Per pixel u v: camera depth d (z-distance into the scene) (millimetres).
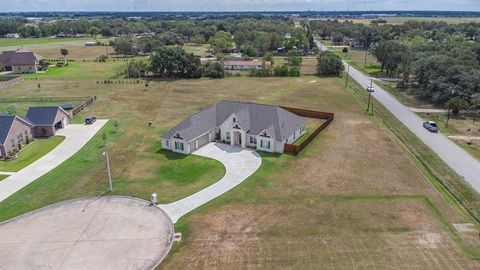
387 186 41656
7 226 34406
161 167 47188
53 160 49500
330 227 33750
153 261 29531
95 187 41906
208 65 116562
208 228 33812
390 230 33219
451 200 38594
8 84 99875
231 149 53031
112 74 117625
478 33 193375
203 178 44000
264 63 124375
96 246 31469
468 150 52312
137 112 73000
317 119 68438
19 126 53750
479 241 31656
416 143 55062
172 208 37312
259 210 36812
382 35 192375
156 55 112812
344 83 102250
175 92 91188
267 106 56281
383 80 106812
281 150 51312
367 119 67812
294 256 29844
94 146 54688
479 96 67125
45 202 38688
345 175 44500
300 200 38688
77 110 72250
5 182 43125
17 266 29156
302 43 173375
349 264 28859
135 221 35094
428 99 82375
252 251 30500
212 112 58156
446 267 28438
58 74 117062
